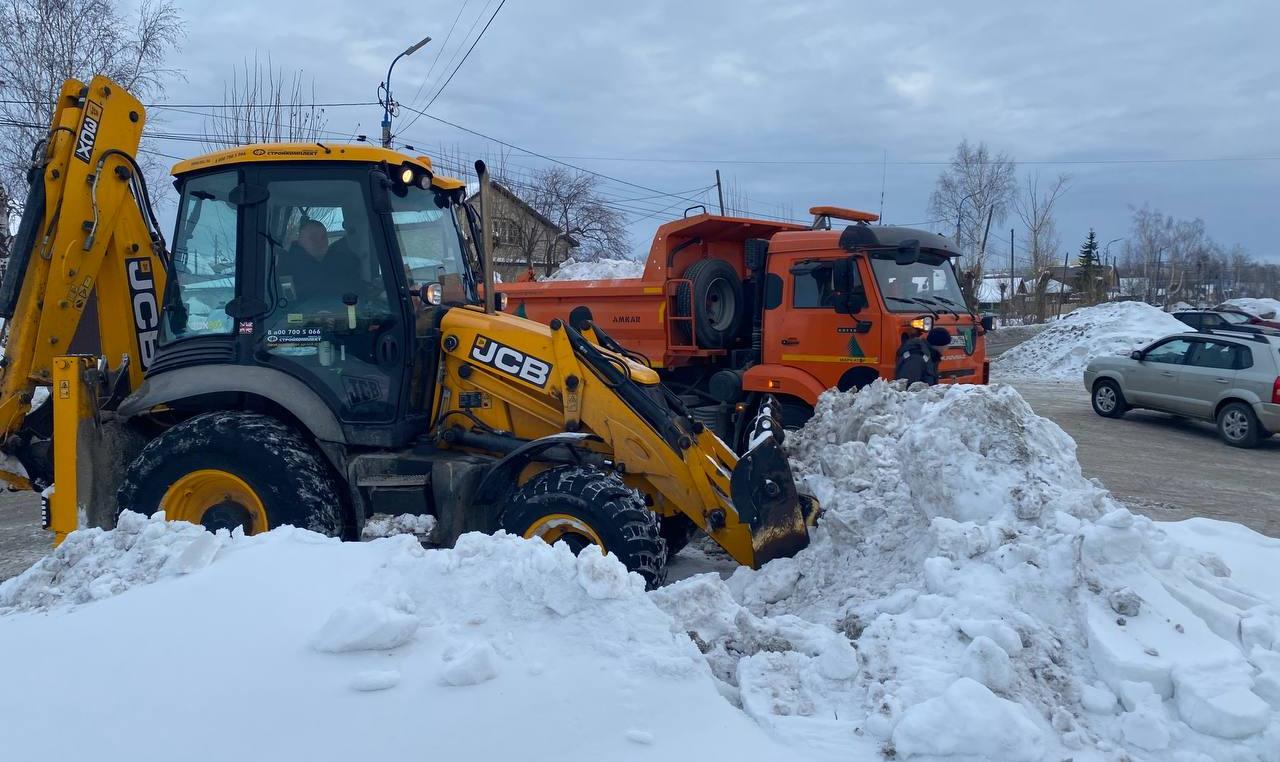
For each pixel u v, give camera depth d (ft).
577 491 15.47
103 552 12.53
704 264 30.86
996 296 183.42
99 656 10.00
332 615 10.02
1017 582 11.43
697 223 30.25
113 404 18.31
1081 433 44.34
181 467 16.53
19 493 29.55
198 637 10.21
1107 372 49.11
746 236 32.63
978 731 8.68
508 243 103.30
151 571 11.94
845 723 9.43
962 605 11.23
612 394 17.17
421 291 17.90
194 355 17.80
